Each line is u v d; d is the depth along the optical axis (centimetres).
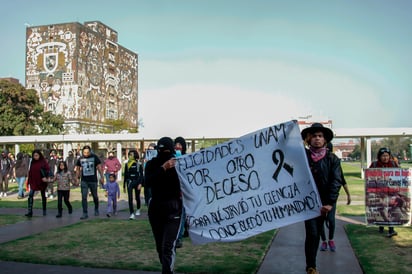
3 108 5262
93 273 600
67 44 7881
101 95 8694
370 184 850
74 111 7819
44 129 5906
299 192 554
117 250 751
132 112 10225
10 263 661
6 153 2005
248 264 636
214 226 553
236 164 566
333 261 650
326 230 925
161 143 526
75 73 7838
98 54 8588
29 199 1222
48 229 991
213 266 628
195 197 555
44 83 7950
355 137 3066
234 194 560
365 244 765
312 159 572
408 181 832
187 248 761
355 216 1126
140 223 1070
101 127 8462
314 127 573
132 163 1167
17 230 984
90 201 1652
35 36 8044
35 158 1234
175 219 504
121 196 1831
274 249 747
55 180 1271
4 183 1967
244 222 555
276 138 568
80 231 955
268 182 561
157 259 682
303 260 664
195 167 559
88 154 1210
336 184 549
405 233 873
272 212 555
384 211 838
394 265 615
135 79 10450
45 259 682
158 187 509
